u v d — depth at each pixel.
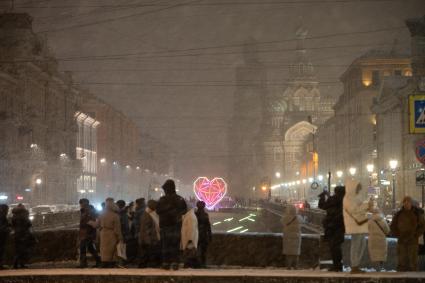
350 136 129.88
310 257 22.94
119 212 22.84
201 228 21.88
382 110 100.12
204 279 16.31
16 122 86.25
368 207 17.23
